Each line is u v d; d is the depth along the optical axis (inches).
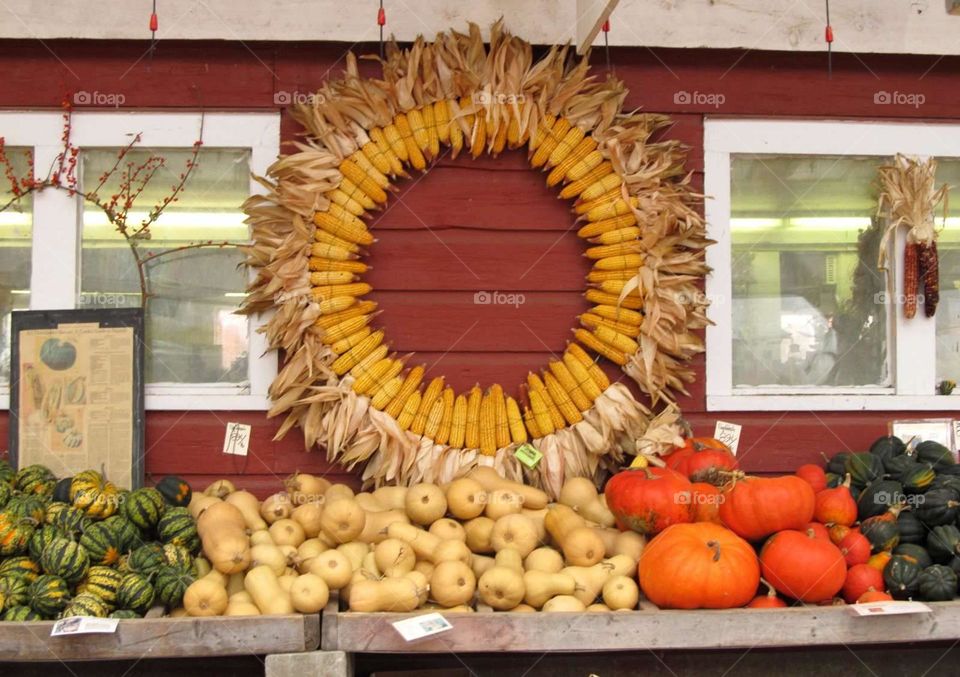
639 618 113.8
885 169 154.9
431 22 148.3
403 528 125.5
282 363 149.3
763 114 155.8
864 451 154.8
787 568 118.3
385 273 151.9
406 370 151.4
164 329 151.3
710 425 154.0
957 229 160.9
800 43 152.6
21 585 116.9
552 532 129.0
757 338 157.5
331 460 145.5
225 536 120.6
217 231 152.1
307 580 114.1
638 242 147.9
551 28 149.3
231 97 150.4
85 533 121.7
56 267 149.3
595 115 148.5
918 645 134.7
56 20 145.8
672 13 150.9
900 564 122.0
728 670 131.3
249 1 146.6
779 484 123.5
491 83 145.6
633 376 149.4
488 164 153.3
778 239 158.1
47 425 145.1
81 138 149.8
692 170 154.2
